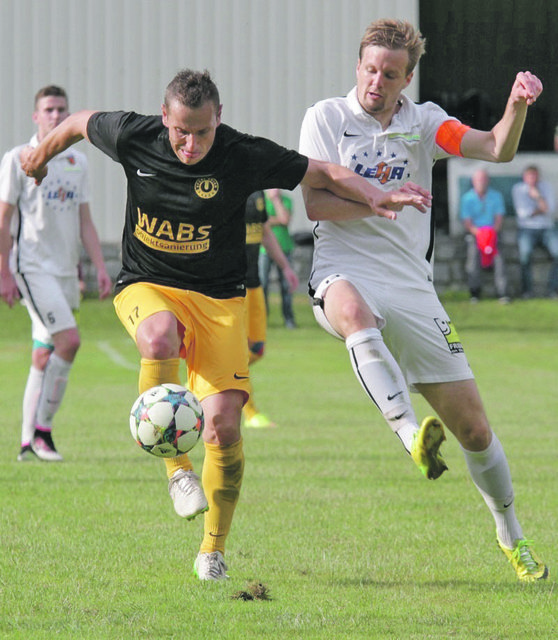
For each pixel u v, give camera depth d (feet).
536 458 91.56
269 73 282.15
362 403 131.34
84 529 62.90
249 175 51.11
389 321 53.93
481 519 67.72
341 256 54.85
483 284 275.80
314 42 282.36
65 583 50.78
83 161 91.40
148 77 280.51
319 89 282.97
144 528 63.46
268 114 282.97
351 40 282.56
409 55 53.11
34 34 278.05
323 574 53.78
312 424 112.78
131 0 279.28
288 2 281.33
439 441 45.37
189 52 280.92
